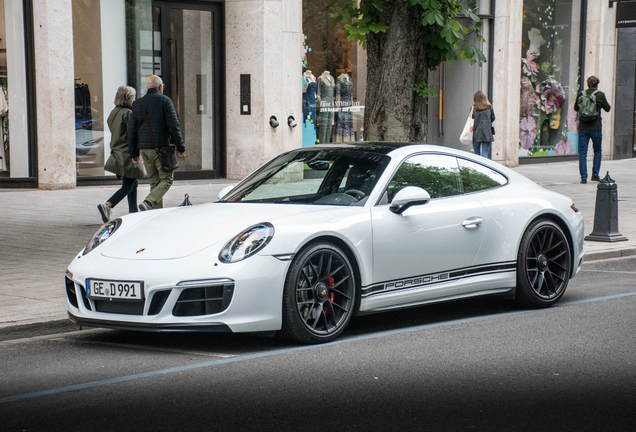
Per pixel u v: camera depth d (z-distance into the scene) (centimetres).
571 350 528
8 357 527
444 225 608
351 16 938
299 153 663
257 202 612
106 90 1527
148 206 988
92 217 1136
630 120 2330
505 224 649
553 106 2158
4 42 1436
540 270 673
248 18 1605
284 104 1625
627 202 1379
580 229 706
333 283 559
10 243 934
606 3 2202
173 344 561
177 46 1609
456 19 965
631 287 769
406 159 622
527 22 2072
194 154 1648
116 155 1033
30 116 1445
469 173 658
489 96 1992
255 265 515
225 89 1658
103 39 1516
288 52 1622
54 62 1417
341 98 1747
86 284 537
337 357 515
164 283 509
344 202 588
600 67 2220
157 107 986
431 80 2011
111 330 611
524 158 2100
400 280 587
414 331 593
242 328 512
